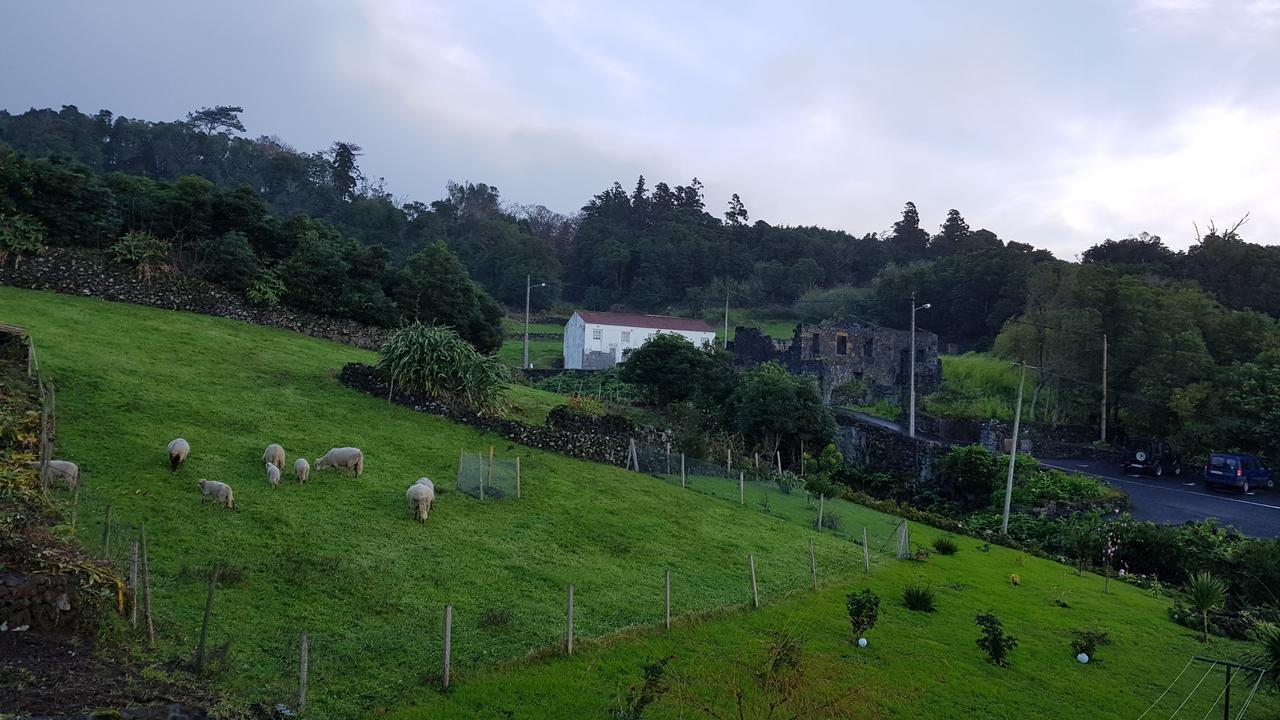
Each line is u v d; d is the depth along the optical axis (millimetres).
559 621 15328
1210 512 37500
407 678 12164
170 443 18656
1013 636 19453
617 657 14320
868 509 32844
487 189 149375
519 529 20406
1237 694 17500
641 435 34438
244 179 114062
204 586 13383
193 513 16453
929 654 17094
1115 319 57469
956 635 18766
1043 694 15852
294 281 38906
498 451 27094
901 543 26625
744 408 41406
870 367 65188
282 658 11773
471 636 13984
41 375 20422
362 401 28594
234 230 39281
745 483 31672
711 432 41812
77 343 26547
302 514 17969
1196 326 56406
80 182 34719
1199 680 18094
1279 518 36500
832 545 25406
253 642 12016
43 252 32656
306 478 20094
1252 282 76188
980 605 21875
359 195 124750
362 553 16531
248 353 31172
